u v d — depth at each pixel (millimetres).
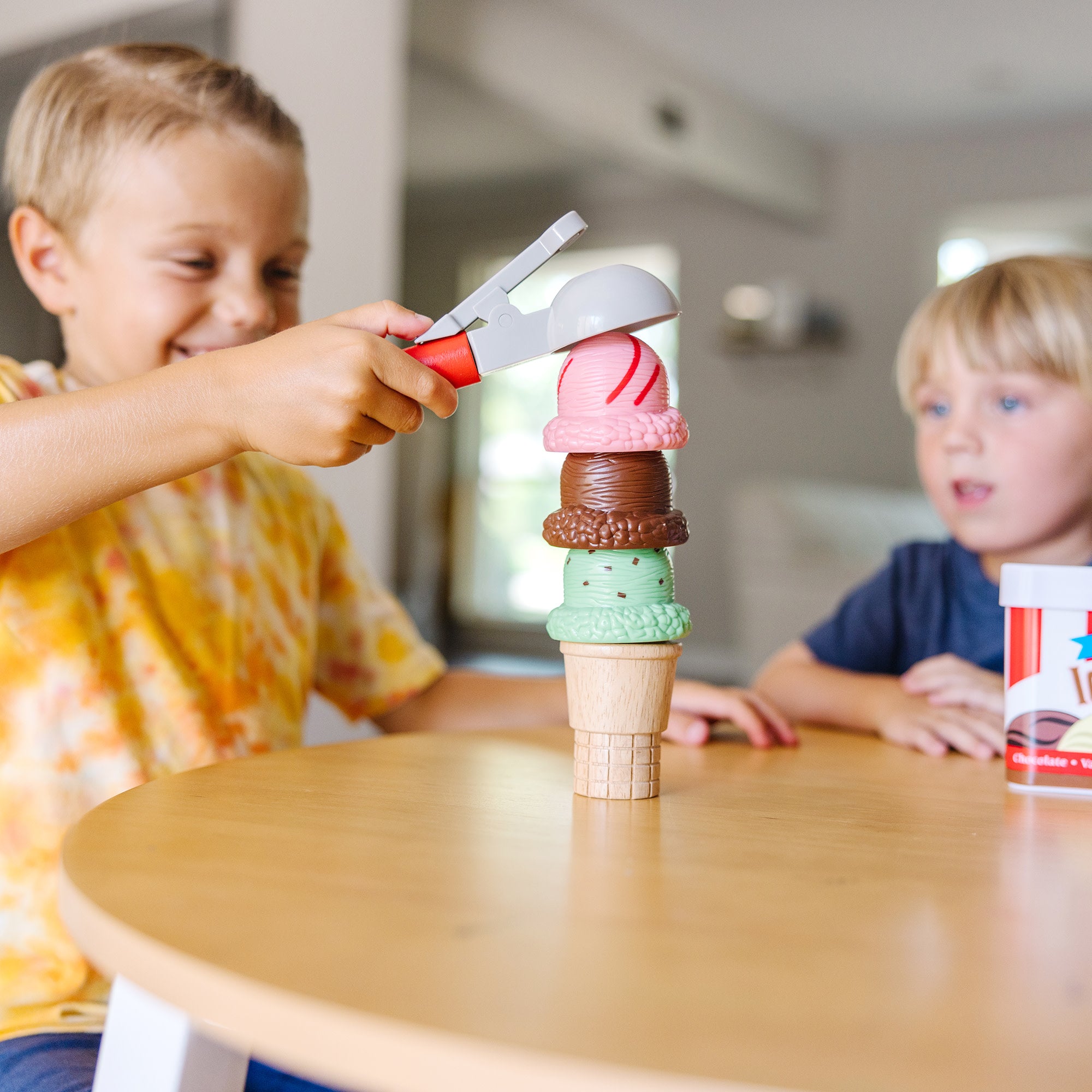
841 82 5047
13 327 1922
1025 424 1058
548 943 324
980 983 301
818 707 976
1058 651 622
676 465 6551
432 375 547
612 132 4496
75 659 711
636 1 4180
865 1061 249
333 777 597
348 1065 260
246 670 815
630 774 559
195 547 816
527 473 7059
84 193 799
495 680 980
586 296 538
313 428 547
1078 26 4398
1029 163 5625
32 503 560
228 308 812
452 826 481
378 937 324
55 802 687
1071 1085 239
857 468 6090
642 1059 245
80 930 350
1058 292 1045
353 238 2791
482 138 5770
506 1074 243
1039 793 622
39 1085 512
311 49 2691
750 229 6277
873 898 385
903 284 5930
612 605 554
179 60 833
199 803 516
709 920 352
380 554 2812
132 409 557
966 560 1167
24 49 2850
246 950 311
